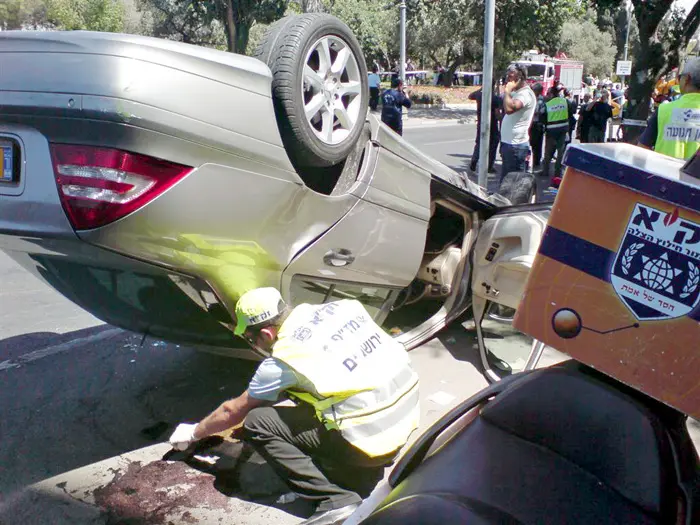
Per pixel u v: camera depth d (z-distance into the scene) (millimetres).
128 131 2438
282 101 2920
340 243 3441
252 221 2904
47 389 4121
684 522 1555
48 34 2564
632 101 11227
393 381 2746
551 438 1784
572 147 1612
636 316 1582
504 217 4164
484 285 4184
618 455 1682
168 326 3262
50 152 2516
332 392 2613
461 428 1943
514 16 25234
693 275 1489
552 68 30438
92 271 3023
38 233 2562
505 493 1682
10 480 3199
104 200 2465
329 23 3141
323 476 2789
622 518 1596
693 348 1519
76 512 2975
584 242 1623
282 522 2918
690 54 13516
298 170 3385
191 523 2910
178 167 2594
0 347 4738
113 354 4645
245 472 3273
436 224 4719
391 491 1906
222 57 2752
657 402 1736
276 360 2711
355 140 3432
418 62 53531
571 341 1677
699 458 1837
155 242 2627
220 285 2920
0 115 2566
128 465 3332
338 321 2789
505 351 4566
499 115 12227
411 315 5023
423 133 21422
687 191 1460
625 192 1552
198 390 4117
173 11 28016
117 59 2438
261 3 21578
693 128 4309
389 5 36469
